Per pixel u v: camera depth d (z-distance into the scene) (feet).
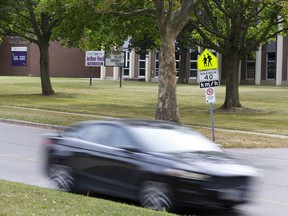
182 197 52.03
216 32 194.49
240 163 57.57
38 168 81.20
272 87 357.00
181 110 208.54
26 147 105.60
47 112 187.01
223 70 411.13
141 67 452.76
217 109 206.90
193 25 195.83
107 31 175.32
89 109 203.41
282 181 78.95
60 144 65.10
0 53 534.37
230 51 201.57
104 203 52.75
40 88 319.47
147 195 54.24
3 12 214.48
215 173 51.88
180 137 60.13
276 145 123.95
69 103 229.86
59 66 516.73
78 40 198.49
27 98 249.75
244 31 197.98
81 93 288.30
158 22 134.62
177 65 442.50
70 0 161.27
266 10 199.82
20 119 159.63
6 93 280.10
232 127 156.35
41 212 47.03
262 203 62.64
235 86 205.57
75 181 62.59
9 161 87.86
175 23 135.23
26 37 263.70
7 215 45.27
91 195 61.77
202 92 304.30
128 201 57.88
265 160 101.76
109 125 61.87
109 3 139.33
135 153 56.65
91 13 168.14
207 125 159.74
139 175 55.21
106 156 59.11
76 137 64.59
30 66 518.78
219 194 51.57
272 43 397.60
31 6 246.27
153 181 53.88
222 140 126.62
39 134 129.59
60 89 314.55
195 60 424.46
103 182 59.16
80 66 512.22
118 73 461.78
